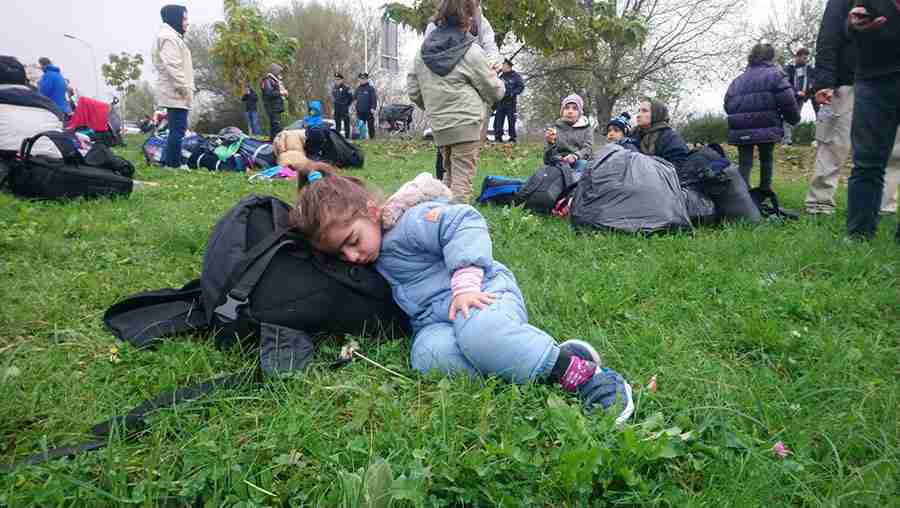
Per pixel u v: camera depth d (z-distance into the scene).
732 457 1.63
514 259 3.65
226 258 2.34
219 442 1.70
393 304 2.45
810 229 4.36
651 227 4.39
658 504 1.49
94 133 12.04
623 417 1.74
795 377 2.20
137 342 2.39
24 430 1.82
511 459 1.56
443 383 1.89
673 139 5.58
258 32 15.61
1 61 6.20
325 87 36.81
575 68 21.59
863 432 1.76
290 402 1.87
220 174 8.45
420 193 2.43
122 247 3.96
